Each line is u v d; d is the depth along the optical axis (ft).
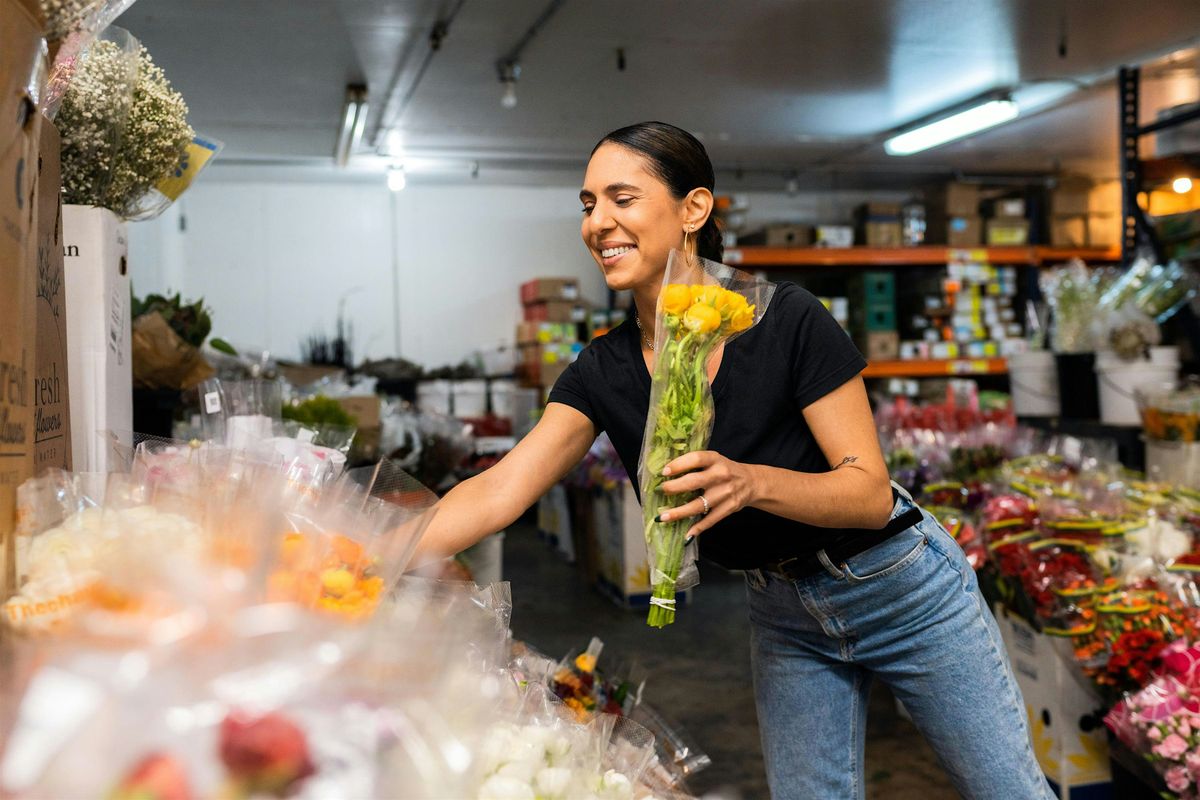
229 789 1.79
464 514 4.75
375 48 18.10
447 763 2.07
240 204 28.81
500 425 26.50
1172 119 16.08
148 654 1.92
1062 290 16.65
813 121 24.47
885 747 11.13
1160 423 12.53
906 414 16.83
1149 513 9.44
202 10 15.92
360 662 2.07
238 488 2.98
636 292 4.88
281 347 29.09
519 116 23.39
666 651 14.89
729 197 29.01
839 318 27.43
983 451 13.84
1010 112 21.97
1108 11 17.07
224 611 2.10
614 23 17.06
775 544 5.00
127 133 5.52
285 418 10.68
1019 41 18.58
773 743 5.50
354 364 29.45
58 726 1.78
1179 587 8.02
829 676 5.36
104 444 4.71
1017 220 28.32
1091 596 8.17
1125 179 17.01
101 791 1.73
